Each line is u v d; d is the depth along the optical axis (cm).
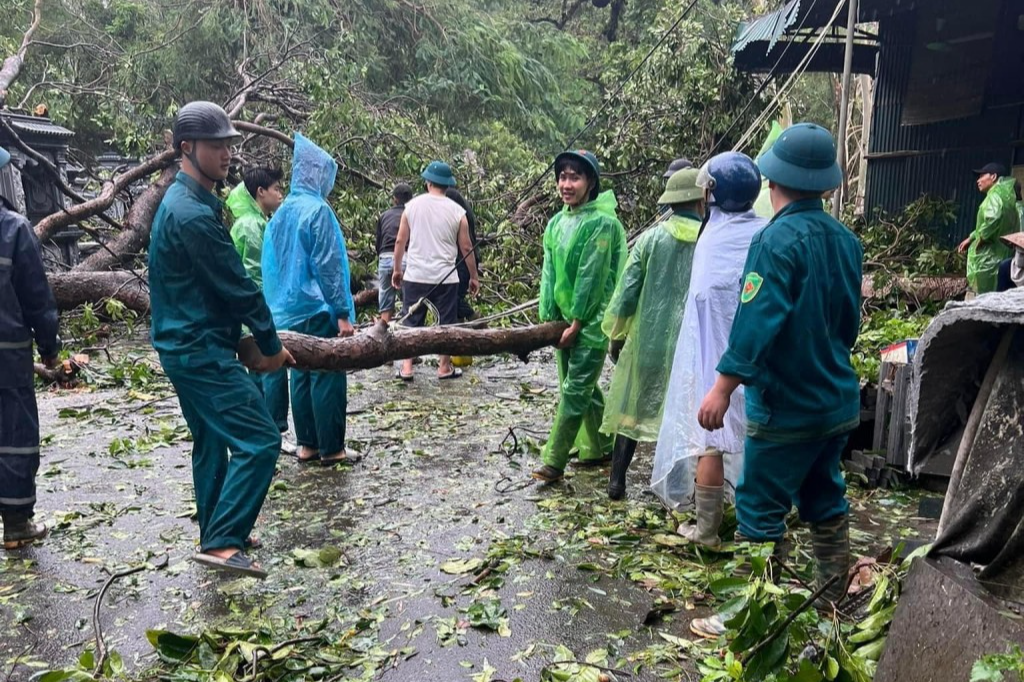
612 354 455
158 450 566
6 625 324
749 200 365
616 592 347
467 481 495
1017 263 645
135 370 765
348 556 388
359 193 1123
